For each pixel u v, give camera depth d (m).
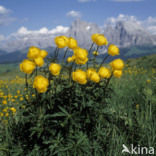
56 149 0.42
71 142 0.44
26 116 0.45
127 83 1.05
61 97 0.47
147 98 0.71
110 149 0.49
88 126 0.50
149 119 0.59
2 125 0.65
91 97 0.47
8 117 0.65
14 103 0.81
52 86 0.47
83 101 0.43
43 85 0.39
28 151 0.46
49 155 0.44
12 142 0.52
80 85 0.46
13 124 0.58
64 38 0.47
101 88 0.48
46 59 0.45
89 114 0.47
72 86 0.44
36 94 0.43
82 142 0.44
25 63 0.40
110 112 0.50
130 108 0.69
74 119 0.43
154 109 0.67
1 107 0.81
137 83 1.05
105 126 0.55
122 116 0.62
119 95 0.81
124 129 0.58
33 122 0.45
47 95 0.45
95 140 0.50
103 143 0.50
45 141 0.43
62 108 0.43
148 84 0.93
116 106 0.70
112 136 0.52
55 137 0.44
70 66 0.46
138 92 0.85
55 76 0.47
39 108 0.44
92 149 0.48
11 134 0.55
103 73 0.46
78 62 0.46
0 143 0.52
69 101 0.46
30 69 0.40
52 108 0.45
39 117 0.43
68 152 0.43
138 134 0.54
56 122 0.44
